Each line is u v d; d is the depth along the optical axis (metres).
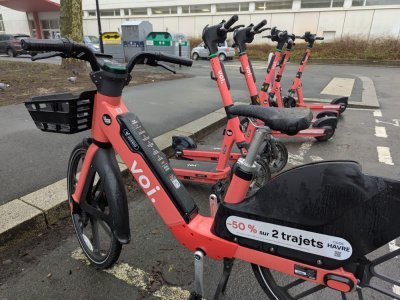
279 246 1.57
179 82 10.42
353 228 1.40
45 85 8.66
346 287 1.48
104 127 1.95
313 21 24.67
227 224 1.69
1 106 6.48
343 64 19.31
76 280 2.25
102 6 31.28
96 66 1.89
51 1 30.28
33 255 2.49
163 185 1.89
